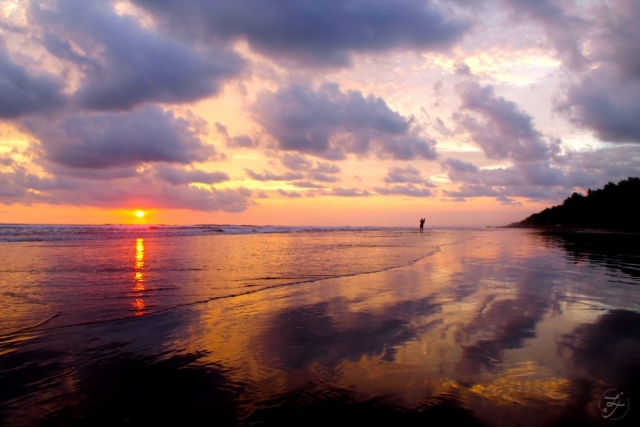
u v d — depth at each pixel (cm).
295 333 565
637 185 5912
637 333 558
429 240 2978
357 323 614
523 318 637
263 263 1329
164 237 3131
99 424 325
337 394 377
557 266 1281
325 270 1176
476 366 442
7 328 574
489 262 1405
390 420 329
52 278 972
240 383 403
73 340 529
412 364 450
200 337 546
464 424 321
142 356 476
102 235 3147
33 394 376
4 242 2347
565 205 8194
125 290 836
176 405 357
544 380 405
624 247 2172
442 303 745
